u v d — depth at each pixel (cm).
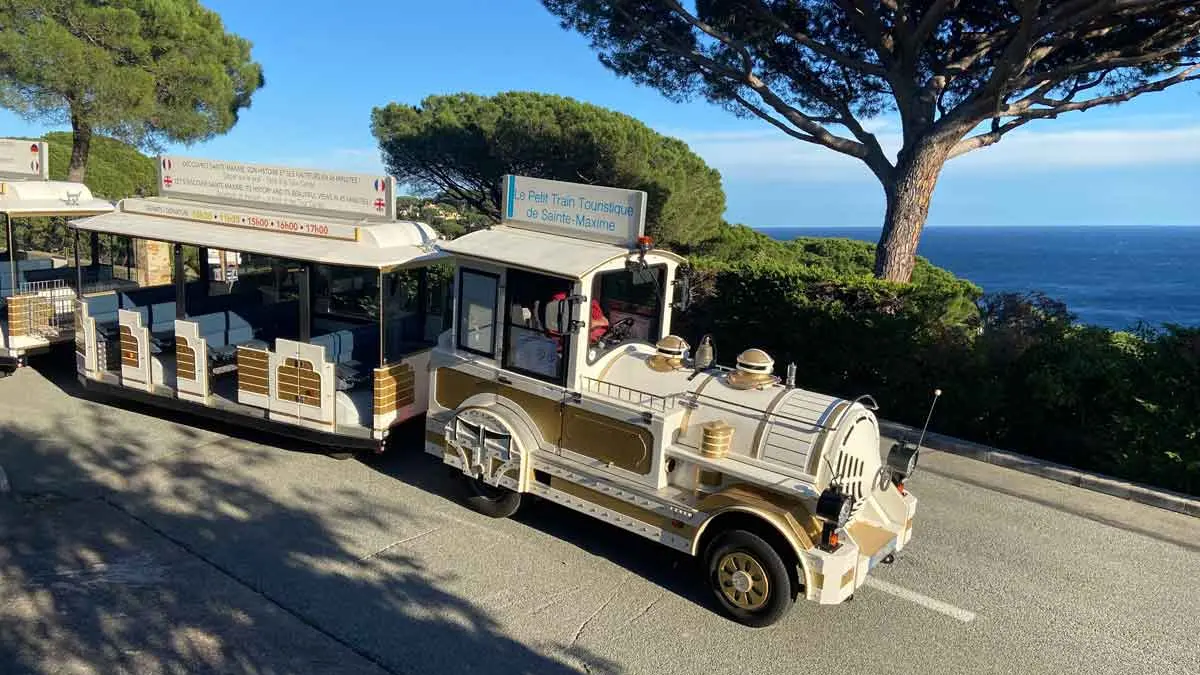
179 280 823
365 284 853
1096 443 826
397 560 582
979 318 974
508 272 620
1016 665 491
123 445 796
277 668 445
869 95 1448
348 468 761
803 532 489
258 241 784
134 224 862
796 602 557
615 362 611
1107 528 707
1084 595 585
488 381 647
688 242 2012
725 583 526
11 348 989
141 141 1565
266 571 555
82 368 912
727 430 537
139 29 1496
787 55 1418
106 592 518
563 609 529
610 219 624
